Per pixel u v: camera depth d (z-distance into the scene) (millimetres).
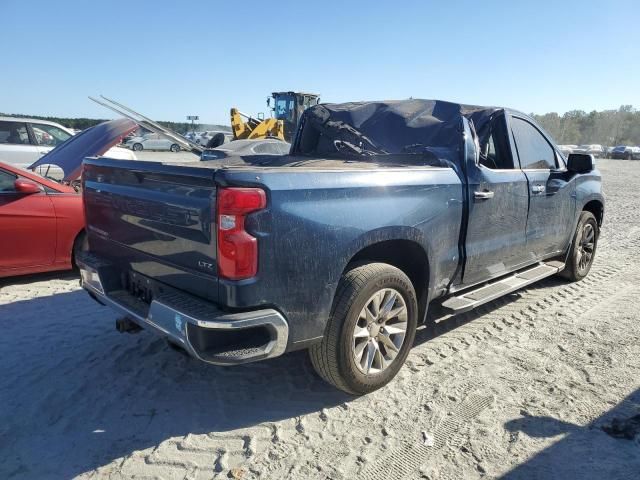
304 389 3537
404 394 3465
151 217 3107
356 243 3090
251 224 2660
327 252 2949
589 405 3336
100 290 3555
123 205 3363
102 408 3258
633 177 26859
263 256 2701
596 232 6160
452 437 2996
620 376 3730
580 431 3053
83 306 4996
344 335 3100
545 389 3537
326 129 5039
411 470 2717
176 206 2885
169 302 2832
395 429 3076
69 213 5672
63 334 4344
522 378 3693
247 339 2816
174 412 3234
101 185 3623
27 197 5461
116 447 2877
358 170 3164
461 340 4348
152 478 2635
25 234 5449
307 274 2879
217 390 3508
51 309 4906
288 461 2783
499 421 3154
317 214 2898
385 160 4266
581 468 2725
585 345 4273
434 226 3607
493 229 4223
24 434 2973
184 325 2703
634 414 3234
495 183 4148
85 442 2912
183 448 2879
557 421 3154
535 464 2758
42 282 5730
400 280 3373
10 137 11031
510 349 4184
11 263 5453
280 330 2820
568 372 3787
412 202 3426
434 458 2812
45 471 2666
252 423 3131
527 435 3014
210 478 2643
